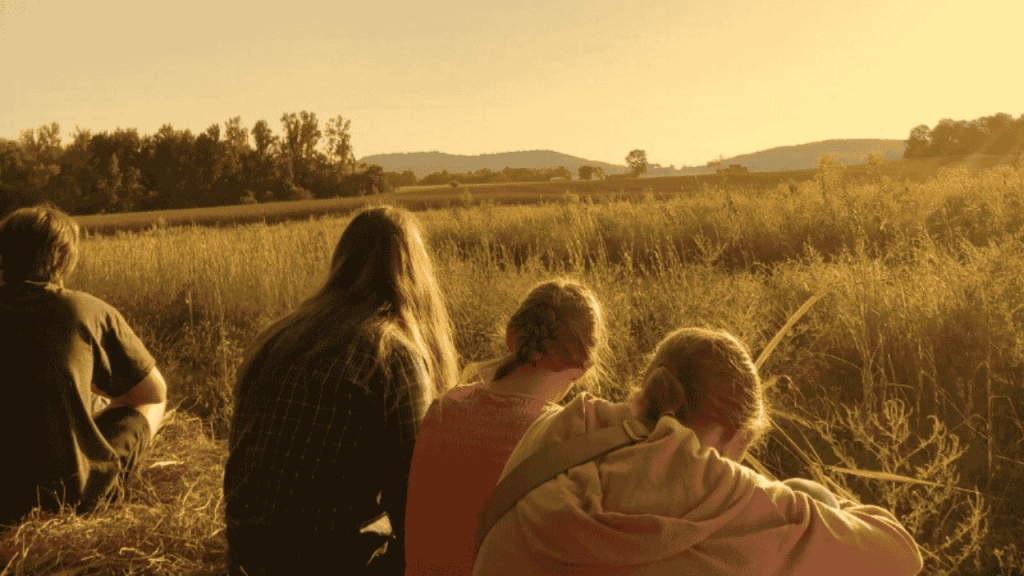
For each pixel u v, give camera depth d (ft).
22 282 9.35
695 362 4.09
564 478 3.83
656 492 3.59
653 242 29.07
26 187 310.65
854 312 14.30
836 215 28.66
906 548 4.02
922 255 18.16
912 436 10.65
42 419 8.99
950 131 475.31
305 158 390.21
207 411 15.65
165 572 8.61
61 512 8.98
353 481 6.01
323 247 31.58
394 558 6.38
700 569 3.43
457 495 5.21
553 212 42.88
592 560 3.48
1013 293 13.66
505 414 5.28
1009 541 8.39
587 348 5.40
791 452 9.98
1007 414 11.03
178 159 361.92
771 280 19.29
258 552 5.94
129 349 10.06
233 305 24.81
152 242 39.01
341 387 5.95
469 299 20.15
